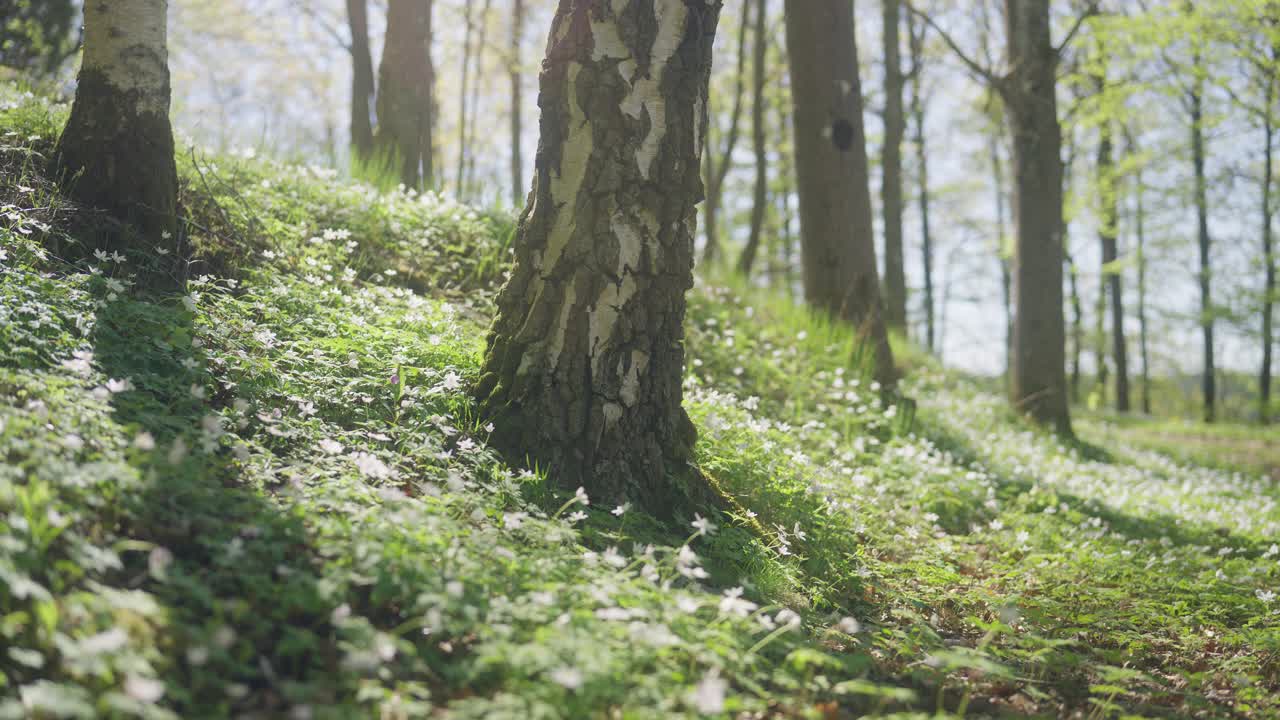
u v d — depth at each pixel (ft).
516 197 34.78
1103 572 18.84
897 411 30.91
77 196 17.54
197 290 17.69
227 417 13.20
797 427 25.68
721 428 19.76
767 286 44.27
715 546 14.87
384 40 37.63
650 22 15.02
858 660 11.21
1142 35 49.24
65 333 13.23
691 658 10.48
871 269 36.68
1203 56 49.62
